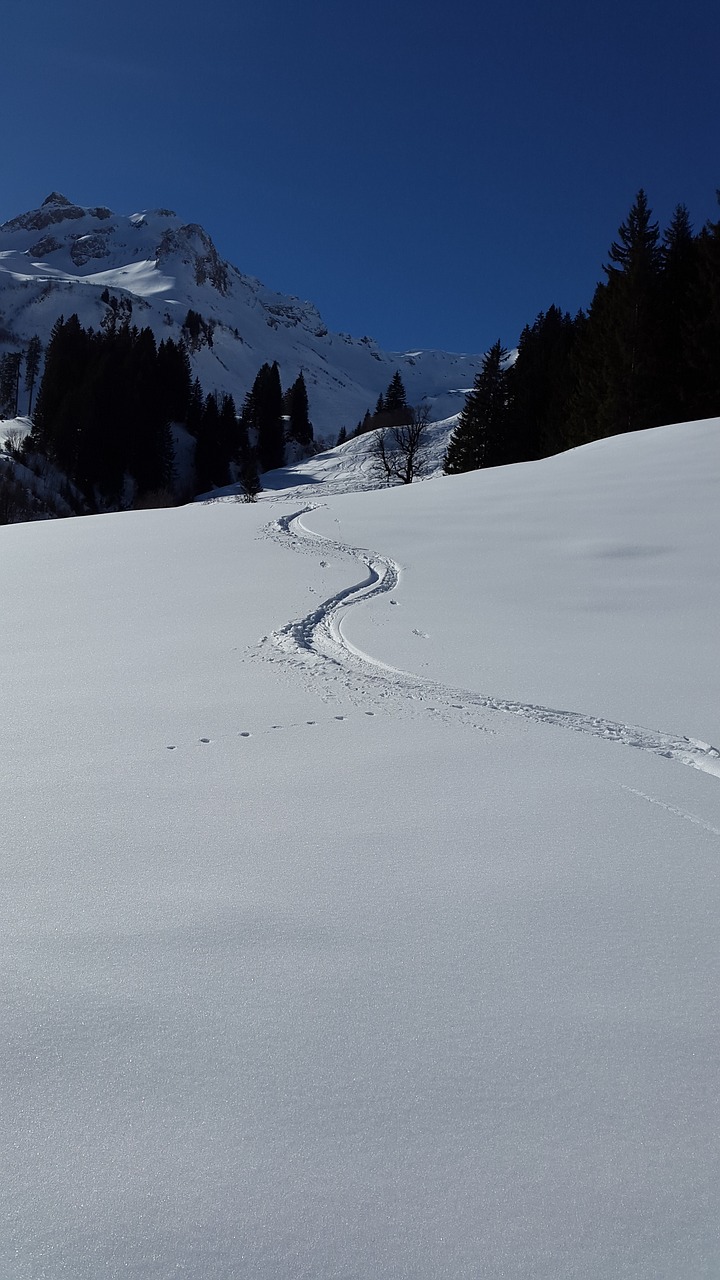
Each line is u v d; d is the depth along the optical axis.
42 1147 2.27
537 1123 2.39
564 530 15.94
